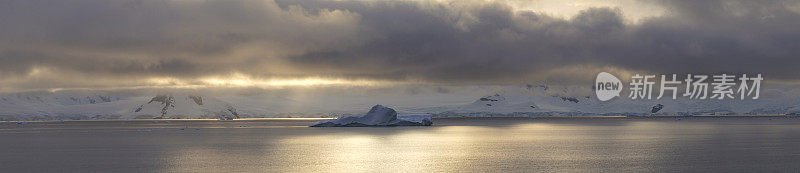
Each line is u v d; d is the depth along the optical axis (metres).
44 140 143.50
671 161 75.62
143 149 103.38
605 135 162.62
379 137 142.50
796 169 66.25
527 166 70.56
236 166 71.75
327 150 98.00
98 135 177.38
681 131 196.25
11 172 67.69
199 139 142.50
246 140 135.62
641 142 121.81
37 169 70.31
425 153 90.94
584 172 64.19
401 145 111.56
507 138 142.38
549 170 66.31
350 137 143.12
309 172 65.88
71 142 131.75
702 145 109.44
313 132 179.38
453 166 71.50
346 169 68.75
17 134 192.12
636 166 69.75
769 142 118.81
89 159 82.56
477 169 68.25
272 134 172.62
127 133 196.12
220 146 111.69
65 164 75.62
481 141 127.25
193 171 66.56
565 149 99.44
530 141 127.44
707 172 63.94
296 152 93.69
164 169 68.75
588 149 99.31
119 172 66.25
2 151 101.31
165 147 109.38
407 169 68.88
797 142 118.12
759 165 70.19
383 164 74.31
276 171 66.44
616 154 87.50
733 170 65.56
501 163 74.62
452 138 140.00
